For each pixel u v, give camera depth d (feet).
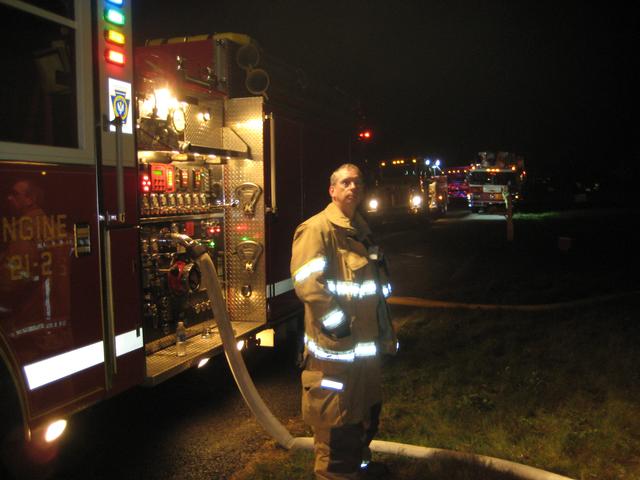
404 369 18.70
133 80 12.14
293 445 13.17
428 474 11.64
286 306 20.24
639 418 14.06
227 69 18.43
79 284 10.54
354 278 10.50
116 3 11.63
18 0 9.68
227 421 15.49
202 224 17.60
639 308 26.05
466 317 25.85
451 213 117.80
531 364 18.45
